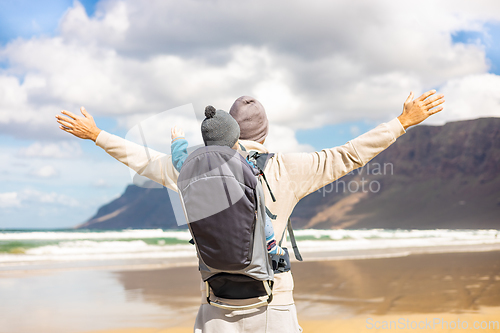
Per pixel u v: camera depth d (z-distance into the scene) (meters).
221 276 1.57
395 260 12.55
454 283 7.75
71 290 7.32
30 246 18.88
